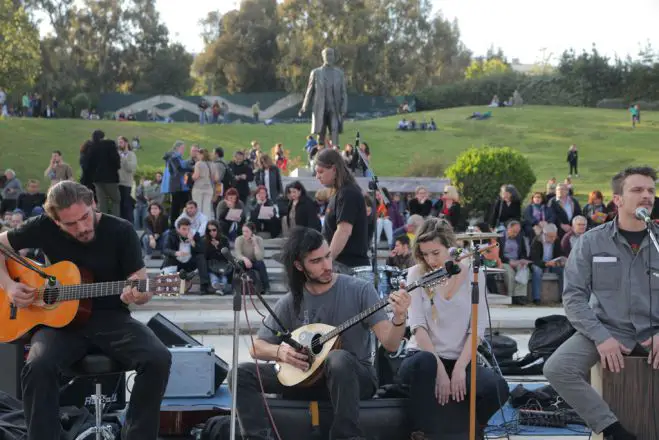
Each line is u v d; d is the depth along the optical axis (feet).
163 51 242.78
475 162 62.80
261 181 57.26
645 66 217.36
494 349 25.55
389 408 17.70
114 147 49.32
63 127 152.25
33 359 16.30
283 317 17.89
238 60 232.32
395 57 239.91
